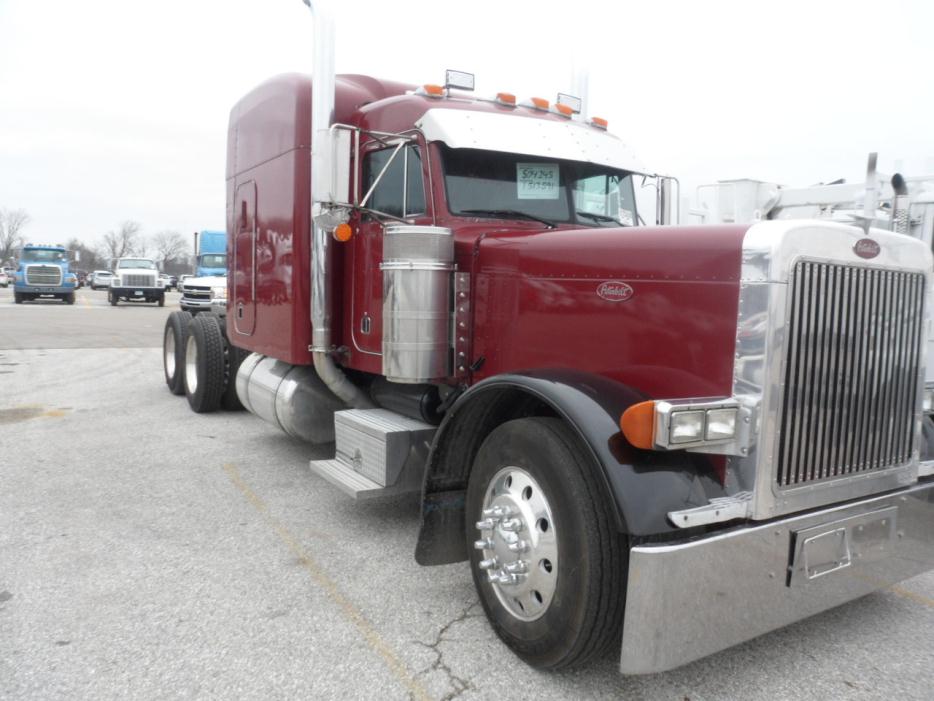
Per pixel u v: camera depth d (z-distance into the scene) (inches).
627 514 96.0
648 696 108.1
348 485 157.8
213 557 156.4
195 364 313.0
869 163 116.1
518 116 169.0
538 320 135.0
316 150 162.7
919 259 119.3
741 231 105.6
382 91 195.5
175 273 3912.4
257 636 123.1
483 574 122.6
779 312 100.6
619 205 181.6
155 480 212.7
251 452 245.4
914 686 111.4
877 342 114.3
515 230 154.1
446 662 116.3
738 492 103.8
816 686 111.3
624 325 119.0
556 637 106.7
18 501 191.3
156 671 112.0
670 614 95.6
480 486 123.2
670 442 97.2
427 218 158.9
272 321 214.5
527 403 132.3
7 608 131.3
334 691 107.8
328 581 145.3
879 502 116.3
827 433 109.6
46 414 307.1
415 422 165.6
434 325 149.9
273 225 211.3
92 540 164.7
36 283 1257.4
